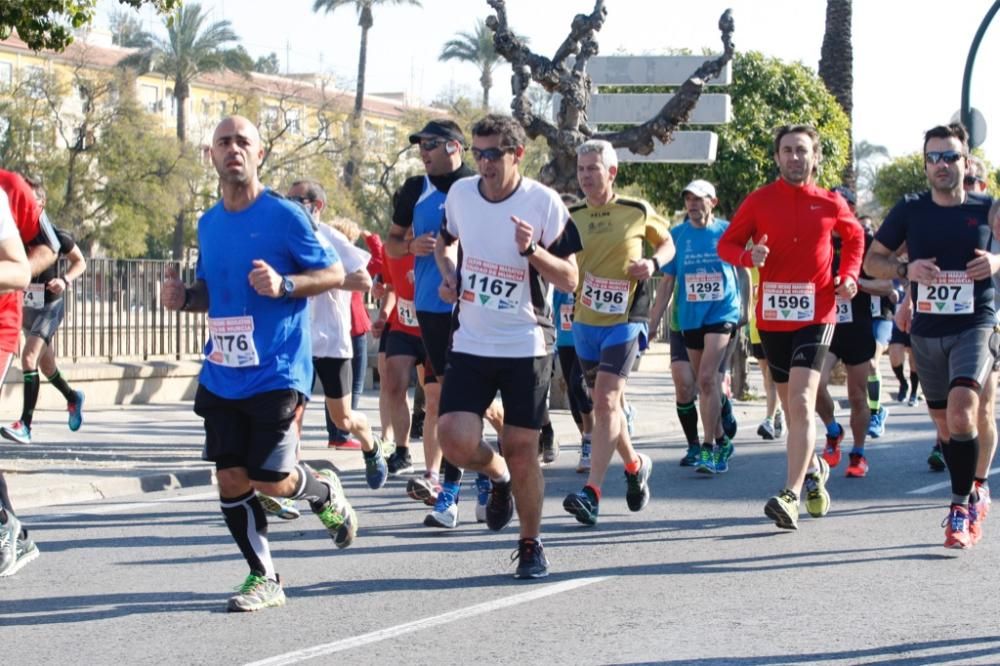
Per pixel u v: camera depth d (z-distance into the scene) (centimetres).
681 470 2384
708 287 2286
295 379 1261
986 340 1592
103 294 3575
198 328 3884
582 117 3216
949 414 1578
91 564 1523
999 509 1891
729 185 5556
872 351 2252
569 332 2208
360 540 1667
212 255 1262
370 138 13188
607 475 2302
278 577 1335
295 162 12375
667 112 3247
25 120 10650
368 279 1748
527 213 1350
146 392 3588
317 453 2495
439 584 1409
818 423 3266
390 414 2248
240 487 1285
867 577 1445
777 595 1358
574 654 1129
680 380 2375
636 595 1358
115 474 2158
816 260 1705
